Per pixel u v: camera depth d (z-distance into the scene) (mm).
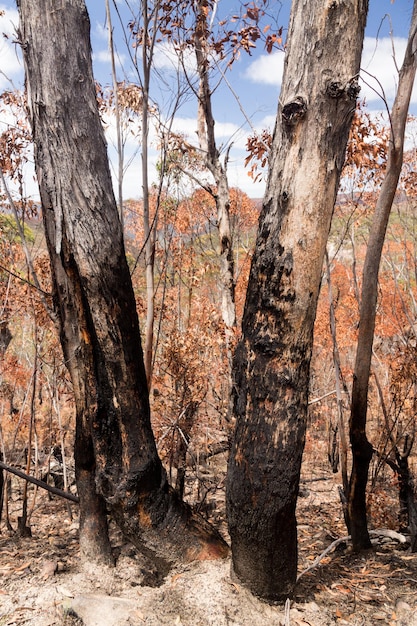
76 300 3428
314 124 2801
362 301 3979
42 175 3410
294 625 3203
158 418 6152
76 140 3283
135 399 3539
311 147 2820
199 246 8820
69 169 3285
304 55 2773
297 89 2797
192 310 7957
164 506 3664
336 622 3309
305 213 2861
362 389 4121
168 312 8062
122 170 4414
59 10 3260
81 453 3893
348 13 2723
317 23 2730
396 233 10875
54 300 3850
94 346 3475
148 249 4926
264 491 3072
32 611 3416
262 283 2990
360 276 10195
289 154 2855
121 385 3482
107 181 3393
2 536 5676
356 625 3281
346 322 10094
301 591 3664
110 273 3355
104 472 3596
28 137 5262
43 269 6039
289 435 3029
